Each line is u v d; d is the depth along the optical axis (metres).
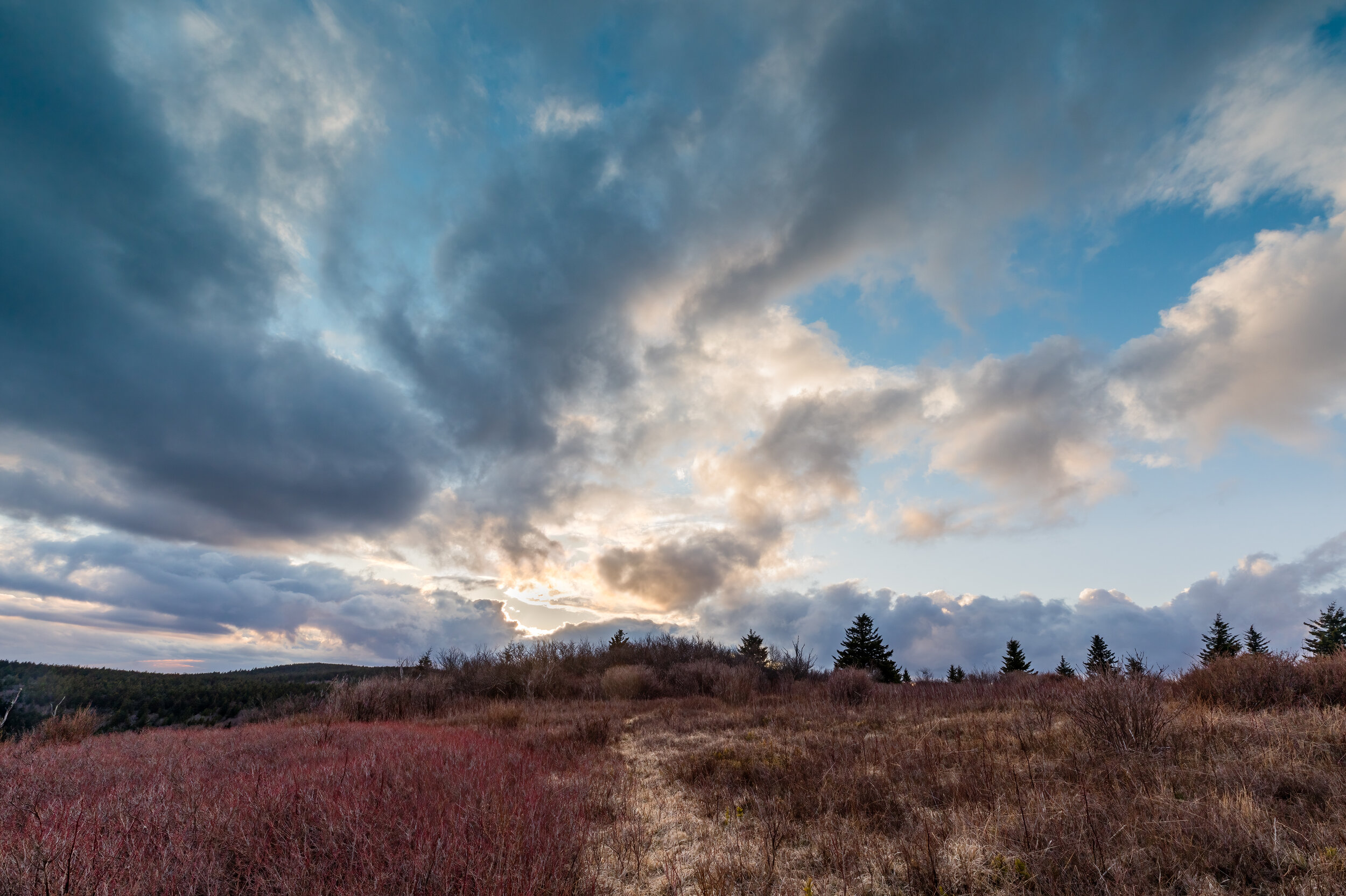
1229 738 6.61
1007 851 4.64
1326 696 8.24
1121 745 6.70
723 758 9.45
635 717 16.42
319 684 23.55
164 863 4.37
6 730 11.76
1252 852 4.09
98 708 17.36
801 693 19.12
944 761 7.45
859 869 4.91
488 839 4.93
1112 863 4.16
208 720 19.09
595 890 4.86
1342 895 3.49
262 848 4.81
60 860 4.22
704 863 5.28
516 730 13.86
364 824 5.11
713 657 31.30
